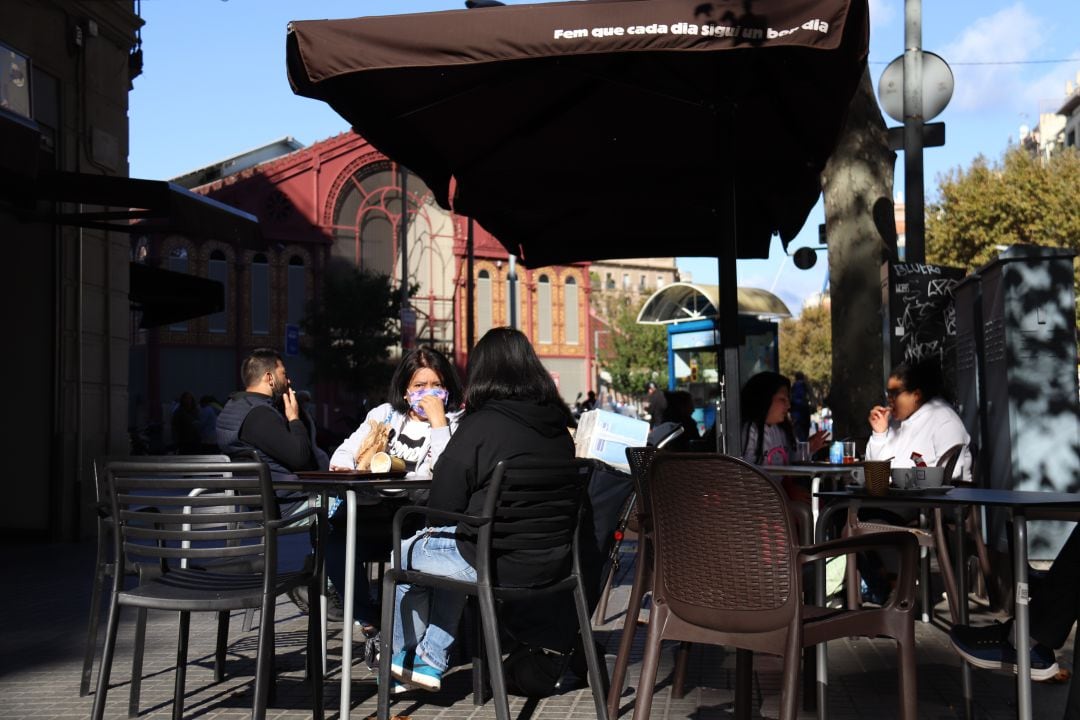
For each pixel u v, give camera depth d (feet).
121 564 14.83
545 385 16.51
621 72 23.39
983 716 16.65
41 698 18.49
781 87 22.80
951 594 22.67
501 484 15.02
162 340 169.07
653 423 70.38
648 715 13.11
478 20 18.53
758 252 33.96
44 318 44.73
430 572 16.10
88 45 46.39
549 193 28.40
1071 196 125.80
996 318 28.02
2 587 32.32
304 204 185.57
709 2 18.12
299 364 180.55
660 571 13.34
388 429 18.94
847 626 12.50
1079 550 13.99
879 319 35.78
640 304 246.27
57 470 44.50
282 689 18.90
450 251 202.69
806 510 20.75
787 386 25.88
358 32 18.84
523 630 17.28
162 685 19.31
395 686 19.07
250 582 15.34
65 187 36.24
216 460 14.97
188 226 38.32
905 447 25.81
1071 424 26.68
